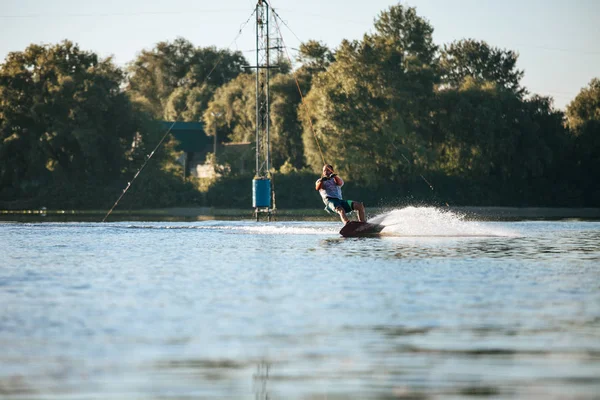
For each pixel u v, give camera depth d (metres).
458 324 34.84
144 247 79.56
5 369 27.45
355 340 31.77
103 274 53.81
